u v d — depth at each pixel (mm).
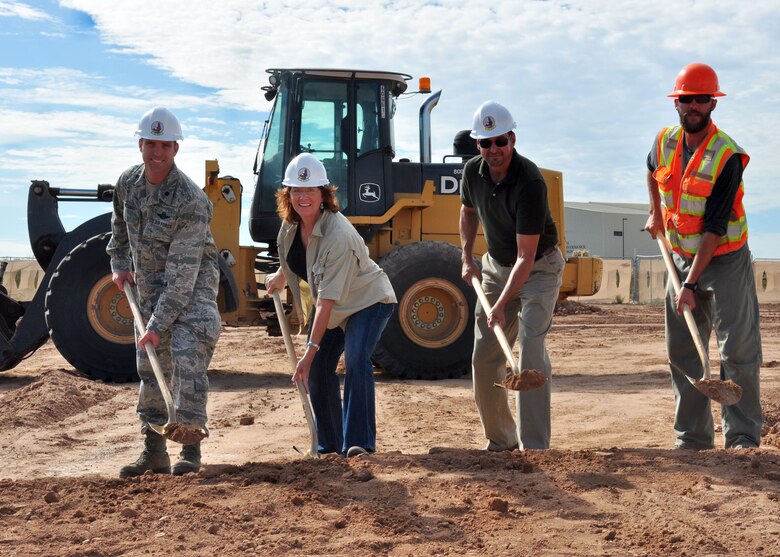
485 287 5121
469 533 3434
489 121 4594
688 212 4797
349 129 9672
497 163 4633
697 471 4207
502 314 4656
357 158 9711
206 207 4422
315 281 4684
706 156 4723
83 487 4113
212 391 8656
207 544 3301
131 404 7684
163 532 3424
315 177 4586
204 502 3807
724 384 4309
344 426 4801
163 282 4477
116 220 4629
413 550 3250
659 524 3510
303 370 4609
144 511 3701
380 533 3416
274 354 12094
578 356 11977
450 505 3742
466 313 9641
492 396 5164
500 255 4969
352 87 9672
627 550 3246
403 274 9492
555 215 10688
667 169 4930
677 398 5145
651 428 6520
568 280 10641
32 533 3416
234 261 9586
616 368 10484
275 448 5805
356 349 4750
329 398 5078
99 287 8914
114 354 8922
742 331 4852
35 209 9586
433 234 10227
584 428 6578
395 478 4137
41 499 3930
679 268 5020
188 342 4363
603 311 22516
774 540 3318
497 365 5129
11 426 6539
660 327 17141
